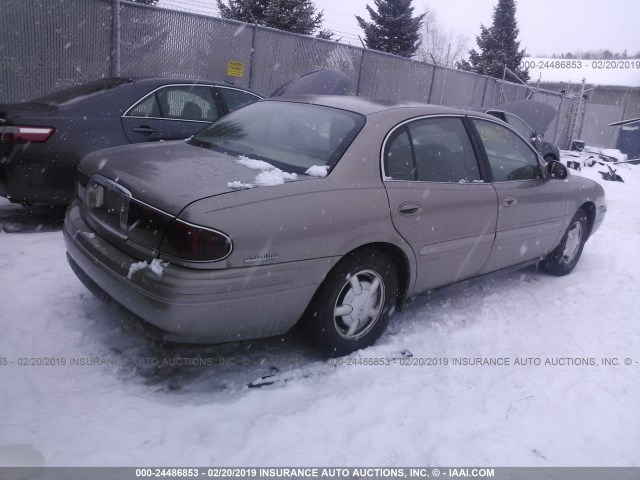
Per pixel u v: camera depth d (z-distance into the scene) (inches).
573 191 202.4
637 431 116.8
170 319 107.5
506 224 170.4
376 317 140.9
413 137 147.5
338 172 128.6
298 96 167.5
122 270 114.7
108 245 123.4
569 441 111.9
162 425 105.7
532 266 224.7
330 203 122.9
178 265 107.7
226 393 120.4
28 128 198.7
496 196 164.6
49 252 185.3
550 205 189.2
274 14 752.3
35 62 336.2
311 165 130.5
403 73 597.9
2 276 160.1
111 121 217.2
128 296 113.3
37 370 118.8
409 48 1085.8
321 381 126.7
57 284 159.5
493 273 177.2
